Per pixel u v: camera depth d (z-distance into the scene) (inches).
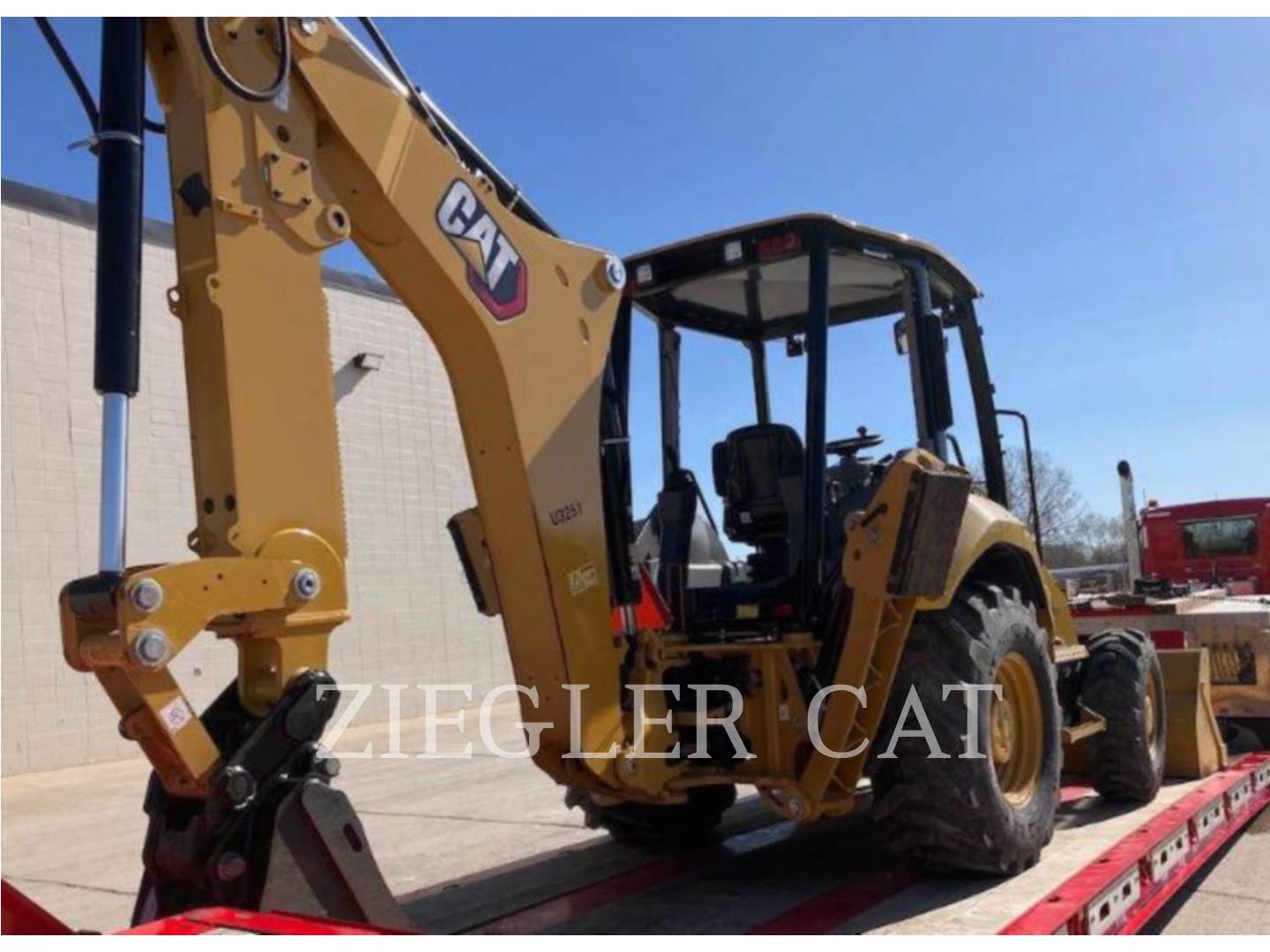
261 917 96.7
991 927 143.6
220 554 111.1
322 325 120.3
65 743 394.6
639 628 167.0
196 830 106.3
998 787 168.9
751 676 173.9
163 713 103.0
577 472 153.5
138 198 108.2
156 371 429.4
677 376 208.2
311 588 112.7
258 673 113.7
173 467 433.1
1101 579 580.7
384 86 133.0
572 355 154.7
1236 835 242.1
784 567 193.8
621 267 162.2
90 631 103.6
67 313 408.2
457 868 217.5
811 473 175.8
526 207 154.4
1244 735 327.9
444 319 143.3
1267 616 312.8
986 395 222.1
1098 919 143.0
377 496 523.8
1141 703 228.7
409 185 134.6
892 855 191.3
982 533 177.9
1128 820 213.9
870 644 161.2
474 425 148.1
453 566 560.1
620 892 176.7
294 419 116.4
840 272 196.9
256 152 117.9
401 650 529.0
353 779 358.9
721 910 164.2
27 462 391.9
